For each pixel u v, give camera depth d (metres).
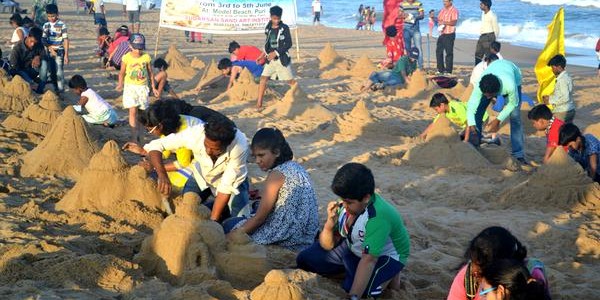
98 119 11.77
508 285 4.12
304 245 6.37
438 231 7.88
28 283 4.92
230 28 19.14
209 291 5.05
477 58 19.20
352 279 5.67
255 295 4.88
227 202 6.51
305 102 13.88
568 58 28.92
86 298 4.82
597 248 7.46
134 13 29.92
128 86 11.16
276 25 14.05
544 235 7.74
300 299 4.86
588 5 52.44
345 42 30.78
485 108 10.98
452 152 10.45
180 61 18.53
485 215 8.41
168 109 6.50
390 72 17.11
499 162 10.80
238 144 6.42
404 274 6.43
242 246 5.57
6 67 14.55
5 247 5.40
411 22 20.16
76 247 5.71
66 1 45.44
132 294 4.98
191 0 18.84
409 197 9.23
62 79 14.62
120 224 6.36
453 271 6.63
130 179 6.74
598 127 12.31
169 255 5.44
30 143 9.49
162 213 6.72
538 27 42.38
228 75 16.12
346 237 5.68
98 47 21.38
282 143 6.30
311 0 63.12
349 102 15.69
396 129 12.43
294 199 6.20
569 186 8.66
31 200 6.87
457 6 55.72
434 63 23.94
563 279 6.54
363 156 10.84
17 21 15.27
